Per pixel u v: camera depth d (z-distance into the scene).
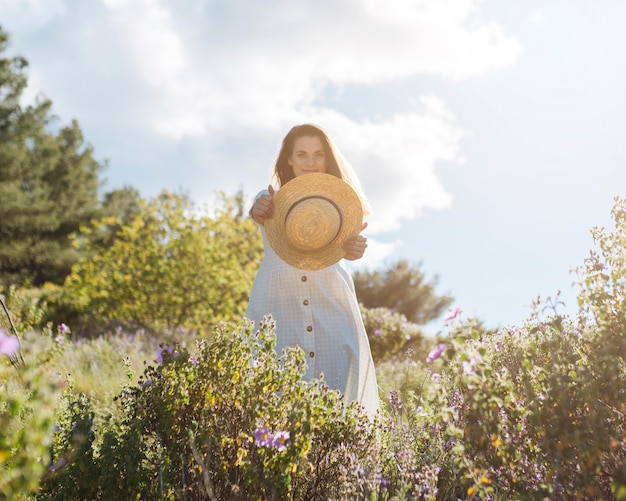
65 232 31.92
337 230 3.76
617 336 2.35
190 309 12.25
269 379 2.72
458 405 2.90
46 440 1.71
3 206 26.50
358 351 3.73
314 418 2.47
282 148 4.20
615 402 2.20
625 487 1.95
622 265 2.46
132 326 12.49
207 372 2.81
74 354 7.27
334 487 2.52
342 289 3.83
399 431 3.12
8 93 27.14
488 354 2.91
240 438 2.62
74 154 35.19
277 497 2.38
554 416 2.17
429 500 2.41
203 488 2.50
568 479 2.25
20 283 27.55
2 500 1.68
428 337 10.92
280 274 3.78
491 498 2.34
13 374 1.87
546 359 2.57
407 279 29.03
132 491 2.54
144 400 2.89
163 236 12.77
